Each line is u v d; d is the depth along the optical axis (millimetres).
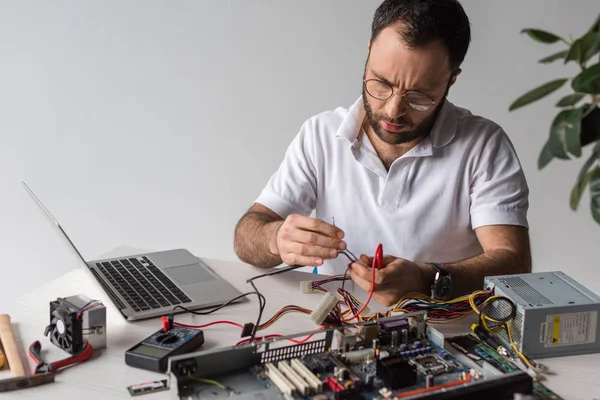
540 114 3021
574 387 1219
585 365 1304
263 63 3068
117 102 3152
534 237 3174
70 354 1297
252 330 1396
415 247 1983
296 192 2051
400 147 1963
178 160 3207
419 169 1967
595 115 984
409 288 1486
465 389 1092
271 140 3148
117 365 1272
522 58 2979
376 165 1975
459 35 1644
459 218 1984
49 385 1193
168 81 3119
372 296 1567
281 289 1646
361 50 2998
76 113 3164
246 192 3215
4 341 1314
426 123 1791
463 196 1965
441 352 1299
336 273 2037
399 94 1653
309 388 1135
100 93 3143
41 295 1569
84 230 3295
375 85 1678
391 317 1344
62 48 3092
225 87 3111
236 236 1880
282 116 3119
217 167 3203
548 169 3082
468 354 1303
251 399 1118
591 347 1348
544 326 1306
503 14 2943
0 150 3219
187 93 3127
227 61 3080
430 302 1479
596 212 981
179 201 3254
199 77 3105
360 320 1440
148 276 1678
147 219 3279
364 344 1309
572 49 958
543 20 2928
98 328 1316
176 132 3174
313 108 3098
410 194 1979
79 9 3043
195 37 3061
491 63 3008
